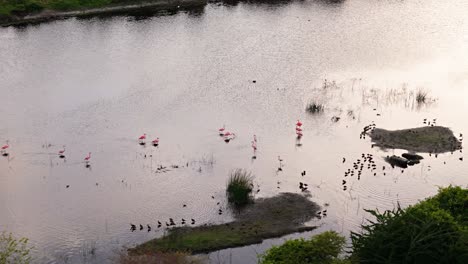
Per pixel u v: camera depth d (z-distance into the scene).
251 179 40.38
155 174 41.34
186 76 59.56
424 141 46.34
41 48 67.75
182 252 31.94
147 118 50.50
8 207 37.53
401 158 43.12
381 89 56.72
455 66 62.69
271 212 36.41
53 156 44.16
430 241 22.81
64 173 41.75
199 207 37.16
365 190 39.28
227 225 35.09
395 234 23.25
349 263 23.44
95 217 36.28
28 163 43.16
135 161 43.25
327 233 25.31
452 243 22.80
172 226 35.12
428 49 67.56
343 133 47.97
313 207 36.97
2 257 29.64
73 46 68.44
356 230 34.53
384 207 37.28
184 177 40.88
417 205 25.95
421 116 51.25
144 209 37.09
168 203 37.72
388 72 61.12
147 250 32.41
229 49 67.19
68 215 36.56
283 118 50.69
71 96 55.03
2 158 43.94
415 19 78.31
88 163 43.06
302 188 39.28
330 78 59.41
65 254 32.50
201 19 78.44
